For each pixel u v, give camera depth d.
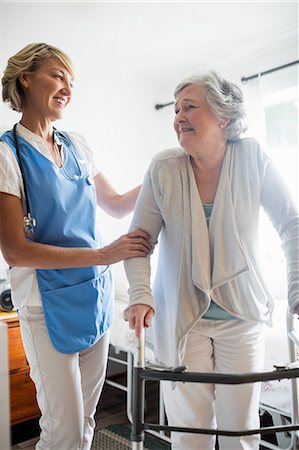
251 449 1.16
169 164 1.13
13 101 1.21
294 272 1.07
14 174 1.11
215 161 1.13
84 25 2.47
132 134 3.32
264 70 2.89
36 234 1.17
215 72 1.10
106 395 2.76
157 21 2.45
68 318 1.20
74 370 1.22
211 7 2.30
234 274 1.07
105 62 3.05
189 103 1.08
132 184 3.31
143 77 3.36
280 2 2.27
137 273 1.10
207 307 1.08
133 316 1.01
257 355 1.15
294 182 2.86
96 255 1.14
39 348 1.20
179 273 1.09
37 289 1.19
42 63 1.18
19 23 2.40
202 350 1.15
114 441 2.11
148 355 1.54
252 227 1.11
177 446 1.18
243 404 1.12
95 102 3.07
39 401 1.24
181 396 1.15
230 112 1.09
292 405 1.28
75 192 1.26
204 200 1.14
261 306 1.13
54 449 1.22
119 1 2.20
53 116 1.24
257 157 1.13
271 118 2.98
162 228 1.19
